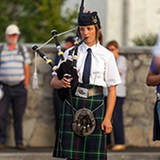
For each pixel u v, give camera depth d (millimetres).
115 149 21812
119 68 21469
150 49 22859
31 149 22078
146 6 33844
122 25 33906
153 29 33938
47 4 36750
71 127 13266
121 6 33906
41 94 22797
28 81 22500
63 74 13000
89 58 13281
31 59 22750
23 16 39031
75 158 13250
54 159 20969
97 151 13250
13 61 21453
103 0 34250
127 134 22859
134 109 22906
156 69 13344
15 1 39500
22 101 21734
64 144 13273
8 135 22672
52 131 22812
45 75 22781
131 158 21078
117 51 21328
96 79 13266
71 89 13125
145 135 22906
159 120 13594
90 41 13328
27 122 22734
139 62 22922
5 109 21641
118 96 21594
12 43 21375
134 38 31609
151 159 21125
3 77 21500
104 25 34188
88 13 13352
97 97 13273
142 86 22938
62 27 35781
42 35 38094
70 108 13281
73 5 37562
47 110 22828
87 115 13211
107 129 13195
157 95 13656
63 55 13539
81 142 13281
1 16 38562
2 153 20969
